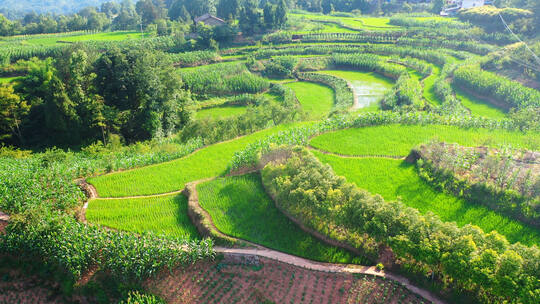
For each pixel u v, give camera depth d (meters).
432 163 55.00
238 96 114.06
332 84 122.12
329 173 47.34
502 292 30.34
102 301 38.06
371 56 132.50
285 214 47.34
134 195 54.62
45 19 187.00
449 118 71.69
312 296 36.12
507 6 140.88
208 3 194.00
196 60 132.12
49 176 55.59
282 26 164.00
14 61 117.44
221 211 48.62
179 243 41.19
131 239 40.84
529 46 101.75
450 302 33.91
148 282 39.50
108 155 65.38
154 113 84.75
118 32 172.38
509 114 77.25
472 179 49.88
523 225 42.84
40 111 85.88
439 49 128.50
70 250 40.12
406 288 35.69
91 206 51.66
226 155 66.06
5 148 72.38
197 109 107.94
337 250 41.38
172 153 66.62
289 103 103.75
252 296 37.06
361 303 34.72
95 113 79.19
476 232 34.84
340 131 70.94
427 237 35.72
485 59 106.00
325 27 170.12
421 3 190.25
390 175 54.81
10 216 47.66
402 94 96.81
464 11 149.50
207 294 37.69
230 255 41.56
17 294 39.94
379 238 38.56
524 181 47.97
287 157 57.28
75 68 80.19
